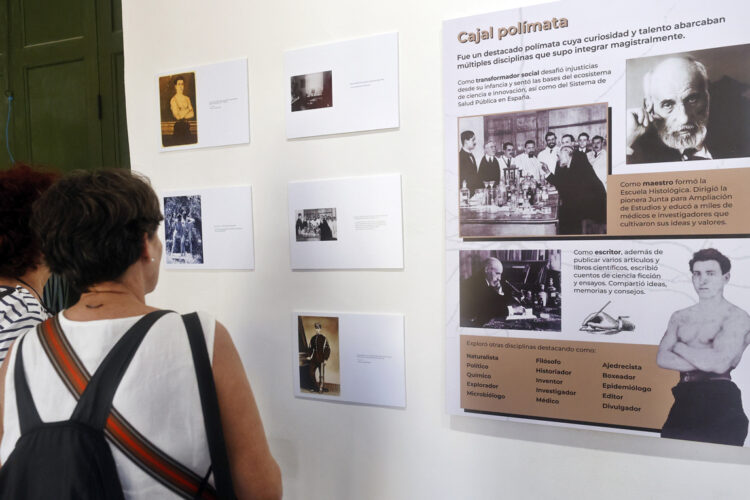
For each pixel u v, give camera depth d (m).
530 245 1.23
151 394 0.77
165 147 1.67
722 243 1.08
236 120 1.55
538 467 1.26
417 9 1.32
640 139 1.13
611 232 1.16
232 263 1.58
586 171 1.18
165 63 1.65
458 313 1.30
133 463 0.75
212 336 0.87
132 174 0.89
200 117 1.60
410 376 1.38
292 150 1.49
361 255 1.41
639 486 1.18
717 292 1.08
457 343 1.31
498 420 1.29
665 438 1.15
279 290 1.53
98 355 0.78
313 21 1.44
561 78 1.19
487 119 1.26
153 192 0.91
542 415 1.24
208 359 0.84
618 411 1.17
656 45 1.11
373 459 1.44
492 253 1.26
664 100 1.11
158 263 0.96
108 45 2.06
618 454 1.19
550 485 1.25
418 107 1.33
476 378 1.29
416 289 1.36
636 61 1.13
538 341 1.23
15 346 0.83
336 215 1.43
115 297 0.84
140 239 0.85
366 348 1.42
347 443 1.47
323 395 1.48
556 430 1.24
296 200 1.48
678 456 1.14
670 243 1.12
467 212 1.28
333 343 1.46
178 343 0.82
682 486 1.15
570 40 1.17
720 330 1.08
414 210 1.35
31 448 0.73
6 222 1.10
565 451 1.24
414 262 1.36
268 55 1.50
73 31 2.14
